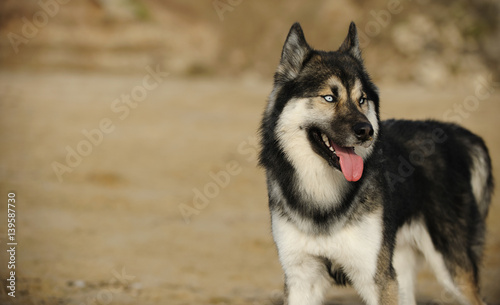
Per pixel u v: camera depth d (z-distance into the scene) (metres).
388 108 29.17
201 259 11.14
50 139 22.02
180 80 39.78
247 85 38.91
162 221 13.66
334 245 6.26
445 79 41.31
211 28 47.22
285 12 49.38
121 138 22.72
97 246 11.51
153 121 26.03
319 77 6.39
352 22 6.93
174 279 9.88
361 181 6.30
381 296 6.29
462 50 44.47
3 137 21.94
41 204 14.38
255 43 46.81
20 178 16.80
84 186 16.34
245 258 11.35
